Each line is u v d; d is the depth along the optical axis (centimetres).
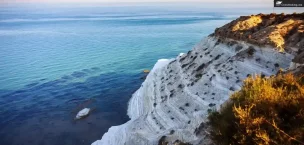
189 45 11494
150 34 15738
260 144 805
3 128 4147
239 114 922
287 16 3234
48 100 5275
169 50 10500
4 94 5694
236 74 2617
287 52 2516
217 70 2848
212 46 3491
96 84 6228
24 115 4597
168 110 2817
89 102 5078
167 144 1942
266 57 2600
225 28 3472
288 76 1223
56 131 3975
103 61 8800
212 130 1101
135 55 9688
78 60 9106
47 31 18888
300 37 2578
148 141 2386
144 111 3794
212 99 2548
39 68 8069
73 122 4256
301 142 771
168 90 3428
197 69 3294
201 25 19700
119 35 15738
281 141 803
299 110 905
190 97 2783
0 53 10856
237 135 897
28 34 17250
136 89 5762
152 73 5038
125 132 2998
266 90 1027
